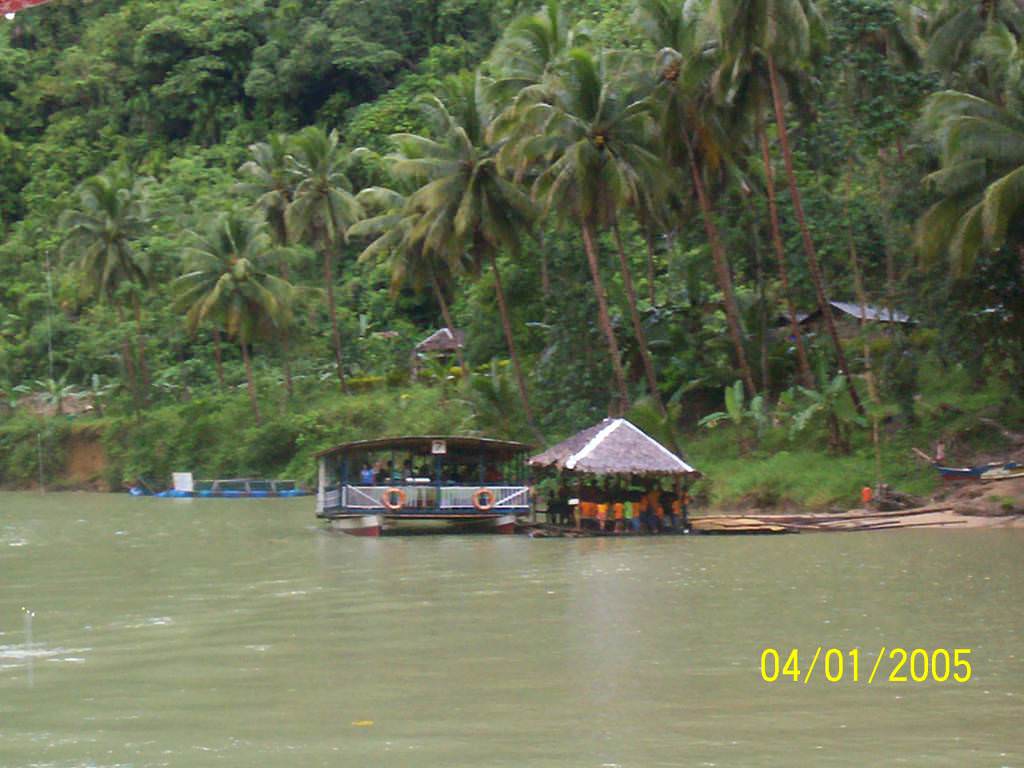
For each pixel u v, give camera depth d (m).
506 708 14.66
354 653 17.97
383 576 26.62
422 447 37.59
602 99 42.47
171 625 20.81
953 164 35.03
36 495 71.38
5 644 19.45
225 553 32.94
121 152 104.44
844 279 48.72
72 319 90.31
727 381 48.62
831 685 15.52
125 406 76.00
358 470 39.41
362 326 77.81
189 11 108.25
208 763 12.73
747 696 15.03
